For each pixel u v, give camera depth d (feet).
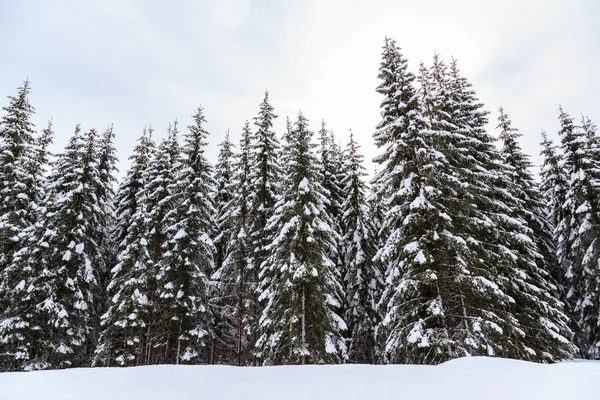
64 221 67.26
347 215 75.97
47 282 61.87
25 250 62.75
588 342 75.41
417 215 48.21
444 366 26.16
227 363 87.30
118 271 69.67
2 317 62.80
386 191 54.34
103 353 66.49
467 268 48.83
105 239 83.87
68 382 23.20
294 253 55.57
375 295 69.10
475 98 67.77
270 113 75.25
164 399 18.79
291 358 50.24
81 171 69.67
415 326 43.70
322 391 19.27
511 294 54.95
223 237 83.10
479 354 44.47
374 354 66.90
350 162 78.64
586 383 18.54
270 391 19.53
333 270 58.80
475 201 54.70
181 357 65.36
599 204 66.54
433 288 46.50
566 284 80.38
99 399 19.31
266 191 71.46
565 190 78.07
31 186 74.54
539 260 66.85
